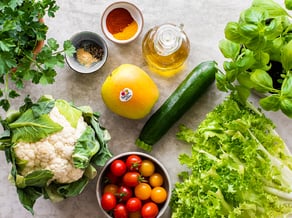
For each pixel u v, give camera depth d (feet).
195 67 2.45
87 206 2.53
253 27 1.83
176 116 2.41
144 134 2.43
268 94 2.34
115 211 2.38
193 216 2.25
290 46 1.90
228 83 2.13
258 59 1.98
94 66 2.45
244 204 2.15
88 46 2.47
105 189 2.44
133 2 2.51
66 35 2.52
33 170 2.25
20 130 2.20
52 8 2.14
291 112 1.92
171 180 2.52
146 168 2.41
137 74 2.33
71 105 2.32
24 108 2.25
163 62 2.41
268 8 2.05
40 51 2.24
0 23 2.01
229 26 1.89
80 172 2.29
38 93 2.52
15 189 2.52
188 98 2.39
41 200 2.52
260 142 2.31
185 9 2.52
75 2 2.52
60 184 2.30
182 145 2.52
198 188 2.27
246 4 2.51
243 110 2.30
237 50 2.04
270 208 2.24
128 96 2.32
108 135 2.36
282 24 2.03
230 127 2.25
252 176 2.19
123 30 2.48
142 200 2.45
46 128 2.20
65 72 2.52
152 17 2.52
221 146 2.30
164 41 2.31
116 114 2.52
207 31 2.52
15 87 2.51
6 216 2.52
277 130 2.52
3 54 1.97
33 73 2.12
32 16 2.06
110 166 2.39
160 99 2.53
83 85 2.52
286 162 2.34
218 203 2.17
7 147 2.23
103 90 2.37
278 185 2.28
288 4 1.94
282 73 2.23
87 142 2.24
